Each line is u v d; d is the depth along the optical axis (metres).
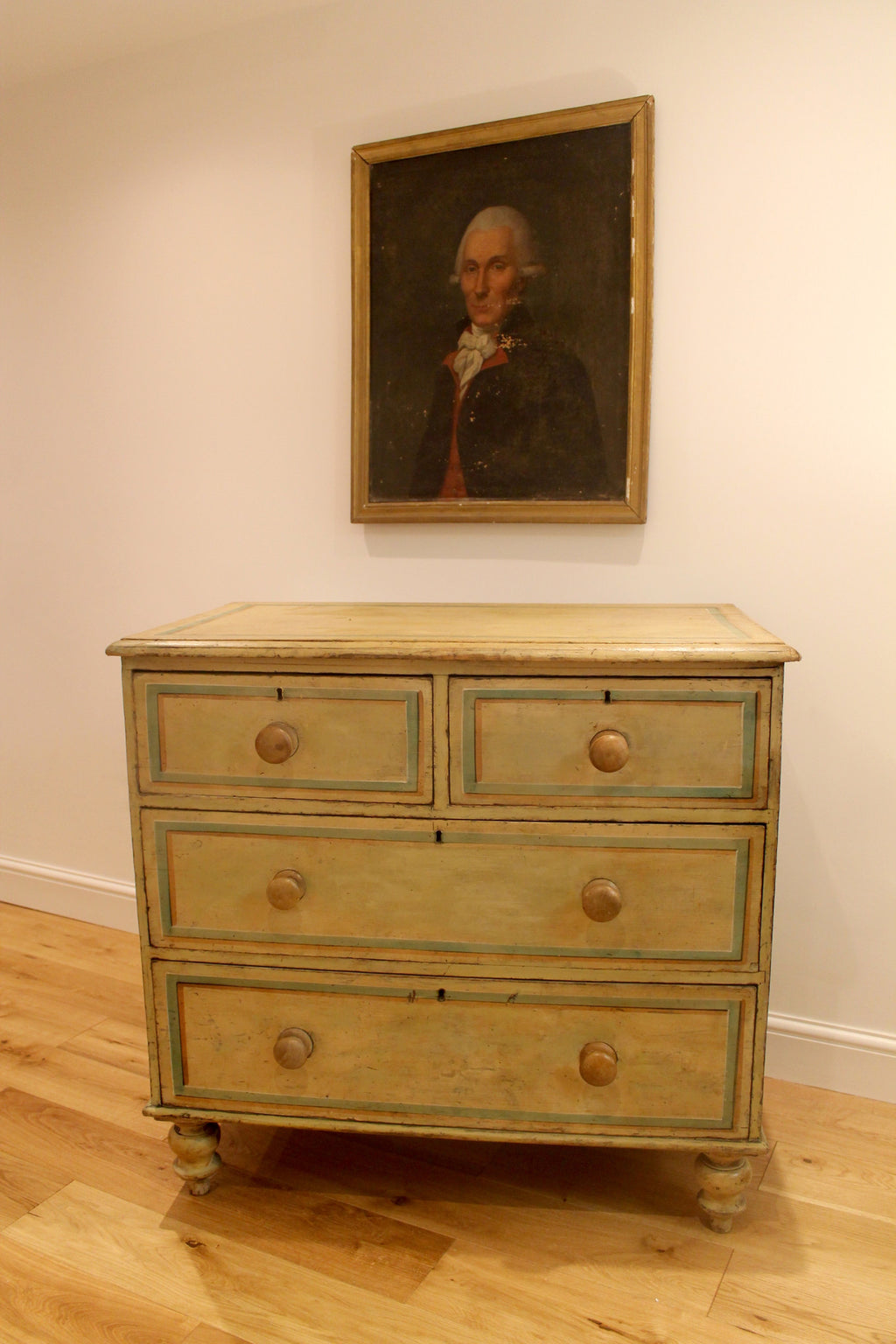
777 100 1.84
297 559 2.38
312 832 1.56
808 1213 1.67
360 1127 1.62
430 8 2.07
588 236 1.97
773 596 1.97
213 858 1.59
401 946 1.56
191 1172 1.69
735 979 1.50
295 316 2.28
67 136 2.48
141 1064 2.10
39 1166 1.78
